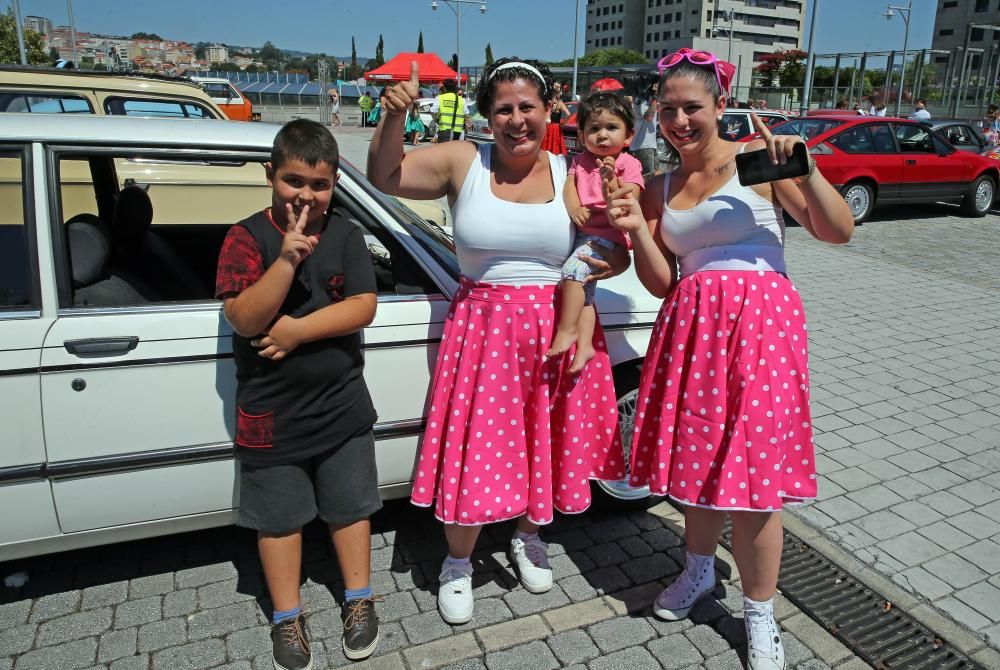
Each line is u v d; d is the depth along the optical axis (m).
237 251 2.14
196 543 3.09
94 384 2.36
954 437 4.28
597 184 2.35
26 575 2.82
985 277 8.23
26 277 2.37
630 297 3.16
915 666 2.52
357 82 42.47
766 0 117.56
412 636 2.59
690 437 2.35
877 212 12.56
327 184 2.12
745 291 2.28
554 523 3.35
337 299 2.28
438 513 2.53
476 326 2.45
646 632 2.65
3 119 2.43
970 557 3.14
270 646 2.52
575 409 2.51
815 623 2.72
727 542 3.20
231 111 18.62
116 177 3.60
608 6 130.25
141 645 2.51
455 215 2.44
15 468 2.33
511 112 2.24
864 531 3.32
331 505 2.42
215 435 2.52
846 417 4.53
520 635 2.61
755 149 2.21
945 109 25.19
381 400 2.68
